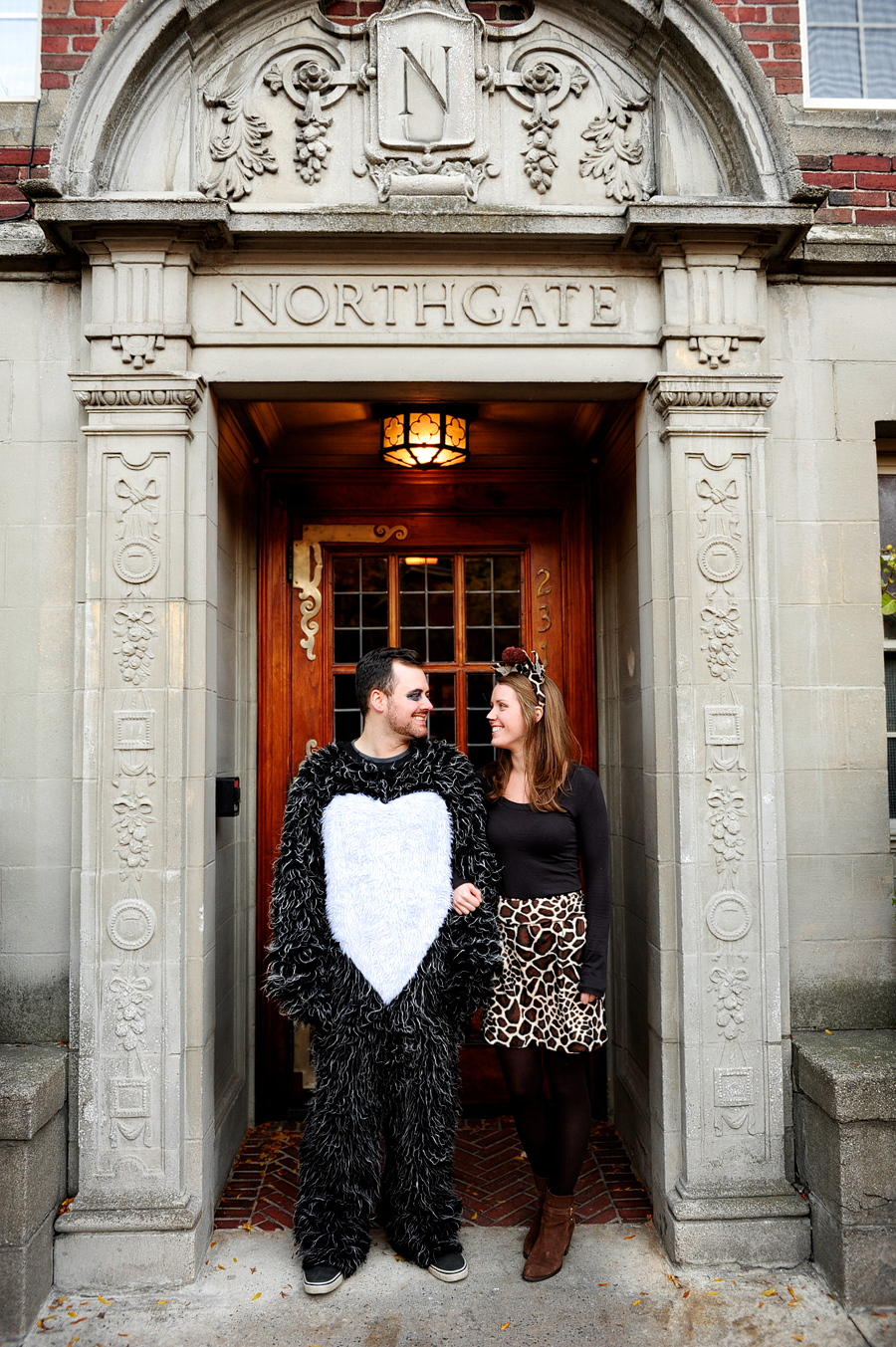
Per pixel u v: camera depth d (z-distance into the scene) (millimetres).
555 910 2410
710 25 2627
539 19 2717
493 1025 2406
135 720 2518
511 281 2662
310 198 2662
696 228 2564
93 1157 2436
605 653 3525
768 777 2600
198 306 2619
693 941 2551
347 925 2361
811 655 2801
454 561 3666
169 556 2549
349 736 3592
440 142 2643
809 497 2816
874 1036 2664
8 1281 2188
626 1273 2416
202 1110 2488
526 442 3594
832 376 2836
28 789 2668
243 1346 2145
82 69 2639
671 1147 2543
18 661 2680
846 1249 2285
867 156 2939
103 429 2543
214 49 2668
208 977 2586
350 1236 2387
